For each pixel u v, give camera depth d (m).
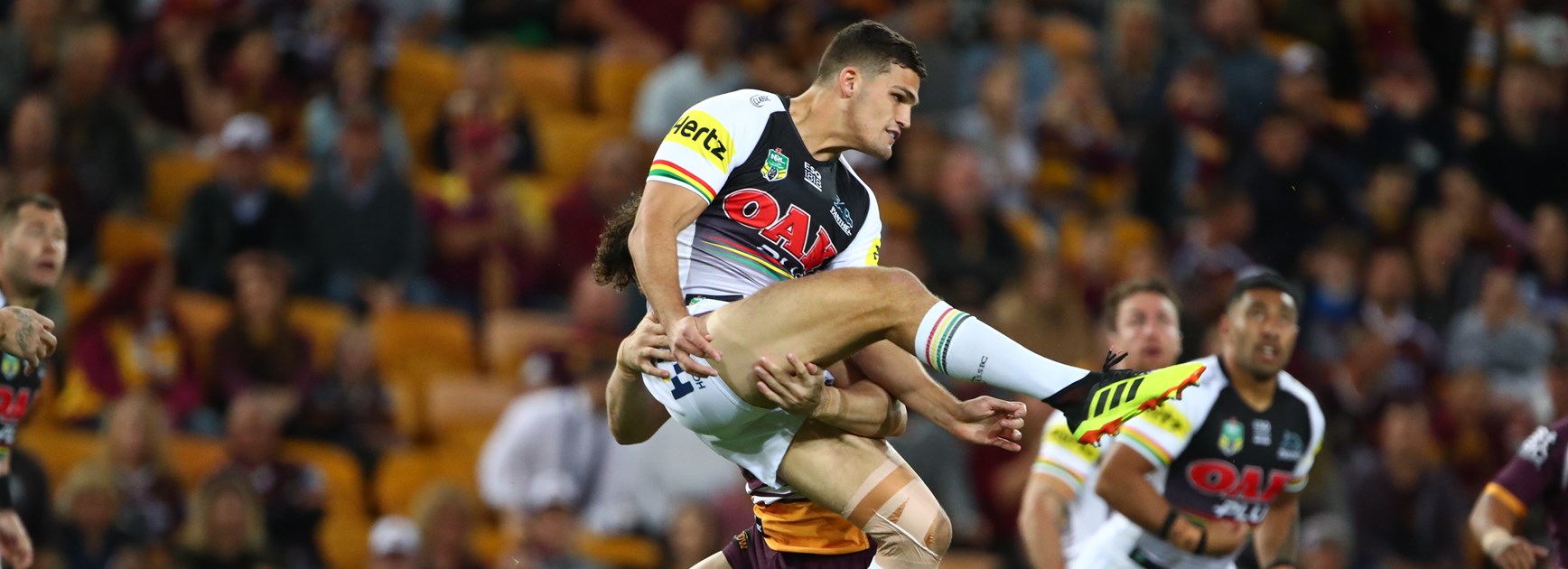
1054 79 49.91
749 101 17.03
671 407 17.12
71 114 41.16
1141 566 23.00
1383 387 40.72
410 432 39.41
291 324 37.84
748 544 19.14
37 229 21.33
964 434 17.06
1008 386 16.05
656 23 51.94
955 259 40.66
